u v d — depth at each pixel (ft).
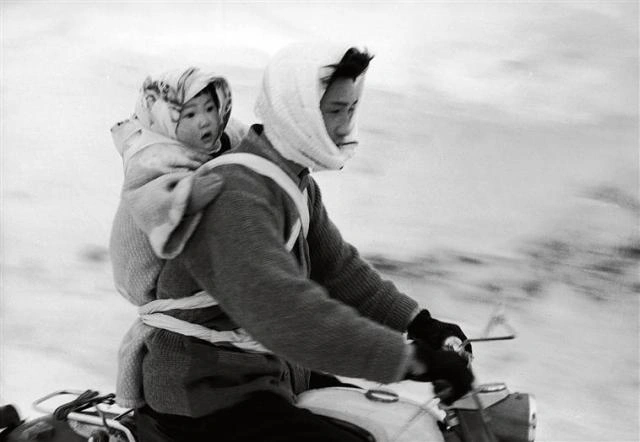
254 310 6.00
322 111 6.43
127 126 7.32
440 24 20.93
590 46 19.62
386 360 6.02
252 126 6.62
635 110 17.39
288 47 6.46
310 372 7.66
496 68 19.11
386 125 17.24
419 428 6.59
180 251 6.23
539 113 17.44
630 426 10.69
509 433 6.57
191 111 7.02
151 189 6.37
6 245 14.94
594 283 13.28
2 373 12.07
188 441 6.63
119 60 20.30
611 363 11.76
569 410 10.96
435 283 13.39
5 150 17.60
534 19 20.72
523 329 12.36
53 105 18.88
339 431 6.48
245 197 6.18
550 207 14.99
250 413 6.53
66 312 13.26
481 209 15.06
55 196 16.21
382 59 19.72
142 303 6.90
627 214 14.67
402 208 15.19
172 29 21.48
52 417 7.42
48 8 23.07
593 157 16.11
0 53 21.09
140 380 6.87
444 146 16.62
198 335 6.59
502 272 13.57
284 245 6.30
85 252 14.67
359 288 7.63
